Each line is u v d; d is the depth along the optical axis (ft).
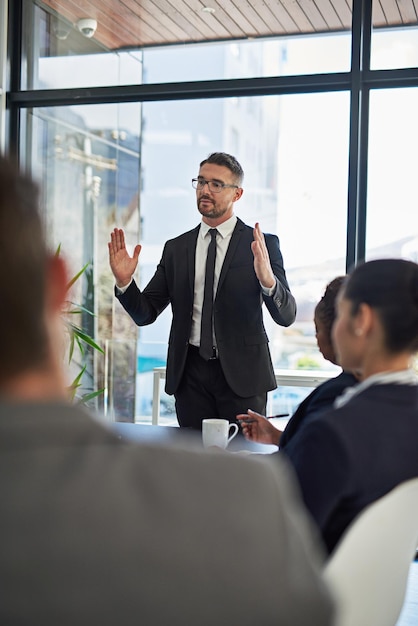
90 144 15.44
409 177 13.37
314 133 13.78
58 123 15.69
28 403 1.66
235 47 14.19
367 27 13.50
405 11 13.30
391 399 4.09
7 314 1.64
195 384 10.60
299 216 13.82
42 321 1.70
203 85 14.26
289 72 13.88
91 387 15.65
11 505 1.57
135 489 1.65
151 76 14.75
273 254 10.87
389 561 3.78
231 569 1.60
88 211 15.51
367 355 4.29
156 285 11.00
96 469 1.65
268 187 13.97
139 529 1.59
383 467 3.88
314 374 13.65
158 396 15.03
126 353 15.47
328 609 1.64
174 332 10.72
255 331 10.58
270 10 14.01
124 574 1.55
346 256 13.55
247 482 1.74
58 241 15.75
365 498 3.87
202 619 1.55
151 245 14.99
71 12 15.39
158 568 1.57
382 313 4.19
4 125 15.60
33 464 1.60
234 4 14.19
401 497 3.69
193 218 14.71
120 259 10.47
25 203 1.70
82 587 1.53
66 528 1.56
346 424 3.95
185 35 14.55
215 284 10.64
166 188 14.84
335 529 3.93
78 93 15.19
